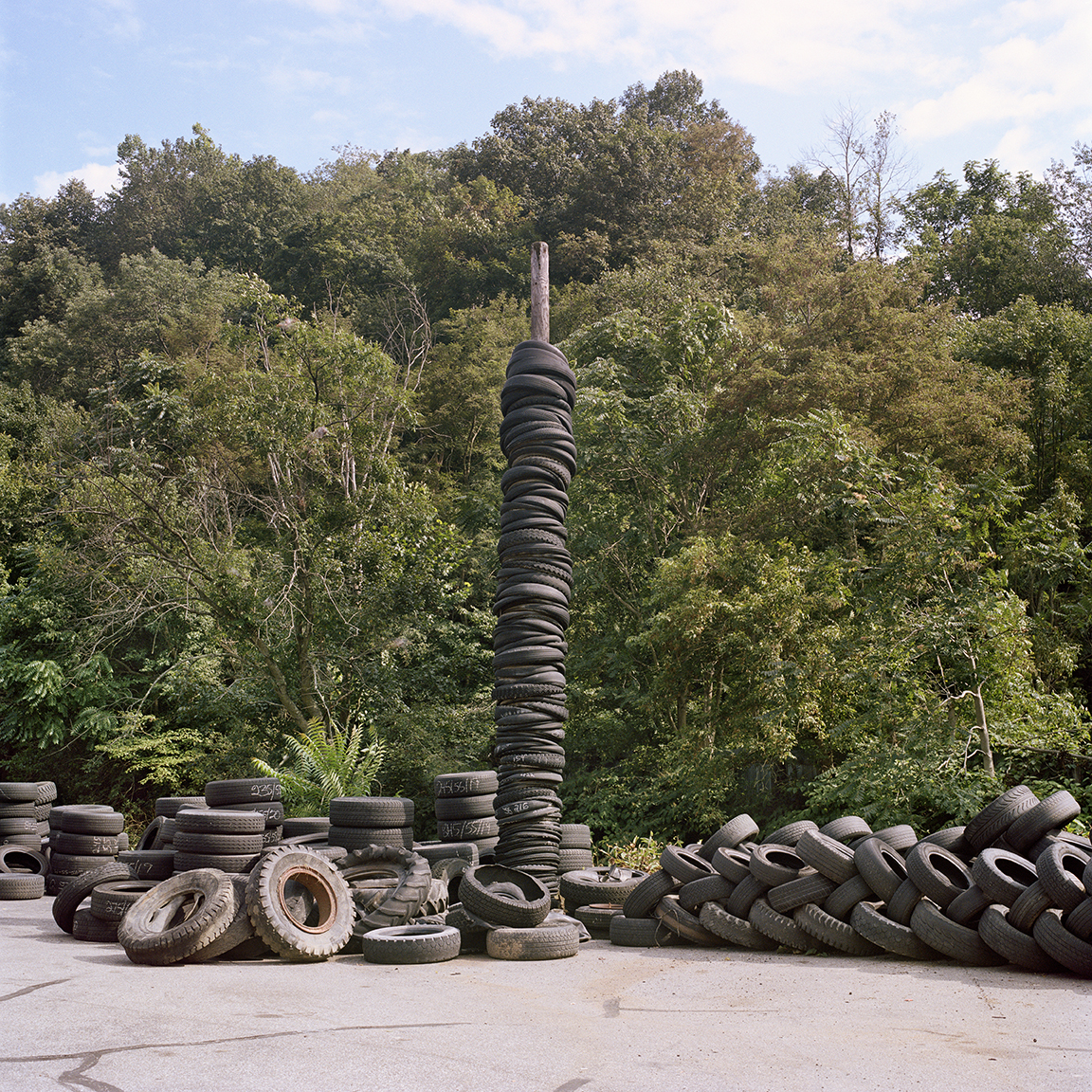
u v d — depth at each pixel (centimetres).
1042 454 1872
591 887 860
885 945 665
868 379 1686
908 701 1198
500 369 3089
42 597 2238
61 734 2128
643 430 2052
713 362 2153
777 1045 428
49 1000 519
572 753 1964
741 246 3369
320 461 2042
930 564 1221
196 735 2158
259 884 691
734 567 1536
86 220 6172
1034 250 2859
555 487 912
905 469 1479
